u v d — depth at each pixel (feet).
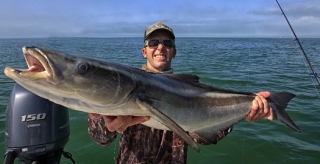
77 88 2.21
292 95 4.04
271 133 6.57
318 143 6.04
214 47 50.39
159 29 3.80
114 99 2.42
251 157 5.54
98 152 5.52
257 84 12.16
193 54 30.71
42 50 2.07
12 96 3.50
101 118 3.02
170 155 3.31
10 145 3.38
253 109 3.67
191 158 5.50
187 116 3.16
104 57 26.66
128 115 2.62
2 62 19.98
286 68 17.62
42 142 3.45
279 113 3.82
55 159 3.67
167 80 3.05
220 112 3.49
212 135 3.50
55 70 2.08
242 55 29.27
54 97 2.20
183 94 3.12
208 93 3.43
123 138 3.36
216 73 15.43
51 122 3.53
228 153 5.69
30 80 2.00
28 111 3.43
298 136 6.40
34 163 3.46
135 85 2.57
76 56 2.26
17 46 48.06
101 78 2.32
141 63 20.83
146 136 3.31
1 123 6.61
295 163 5.30
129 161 3.28
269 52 34.50
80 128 6.61
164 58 3.85
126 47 49.98
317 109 8.23
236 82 12.63
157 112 2.51
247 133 6.54
